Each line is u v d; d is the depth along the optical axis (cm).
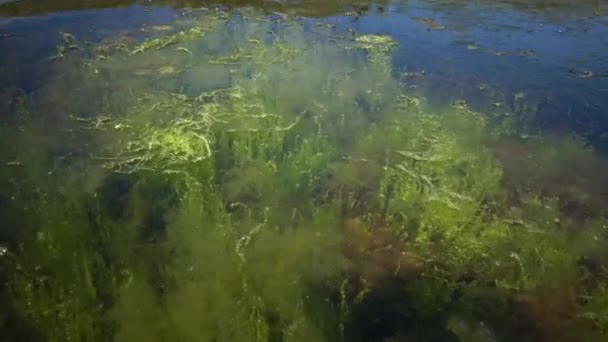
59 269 105
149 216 124
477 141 156
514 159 151
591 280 111
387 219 125
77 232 114
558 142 158
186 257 108
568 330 100
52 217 117
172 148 141
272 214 125
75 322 93
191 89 180
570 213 132
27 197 125
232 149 145
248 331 92
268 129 149
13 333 94
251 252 111
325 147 147
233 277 104
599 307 103
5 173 133
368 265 115
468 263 114
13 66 189
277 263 109
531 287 108
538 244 116
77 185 130
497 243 117
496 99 182
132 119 159
